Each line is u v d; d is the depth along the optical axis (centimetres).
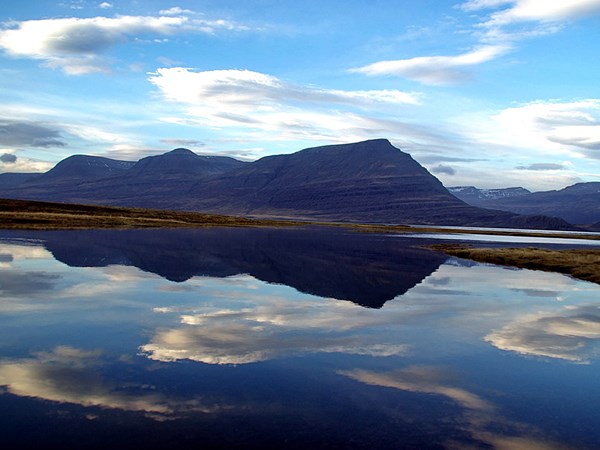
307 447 1062
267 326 2184
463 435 1148
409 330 2188
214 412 1231
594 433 1177
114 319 2198
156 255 4997
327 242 8475
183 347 1805
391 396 1384
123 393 1334
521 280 4094
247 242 7531
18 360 1585
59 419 1159
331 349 1844
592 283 4003
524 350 1900
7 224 8331
